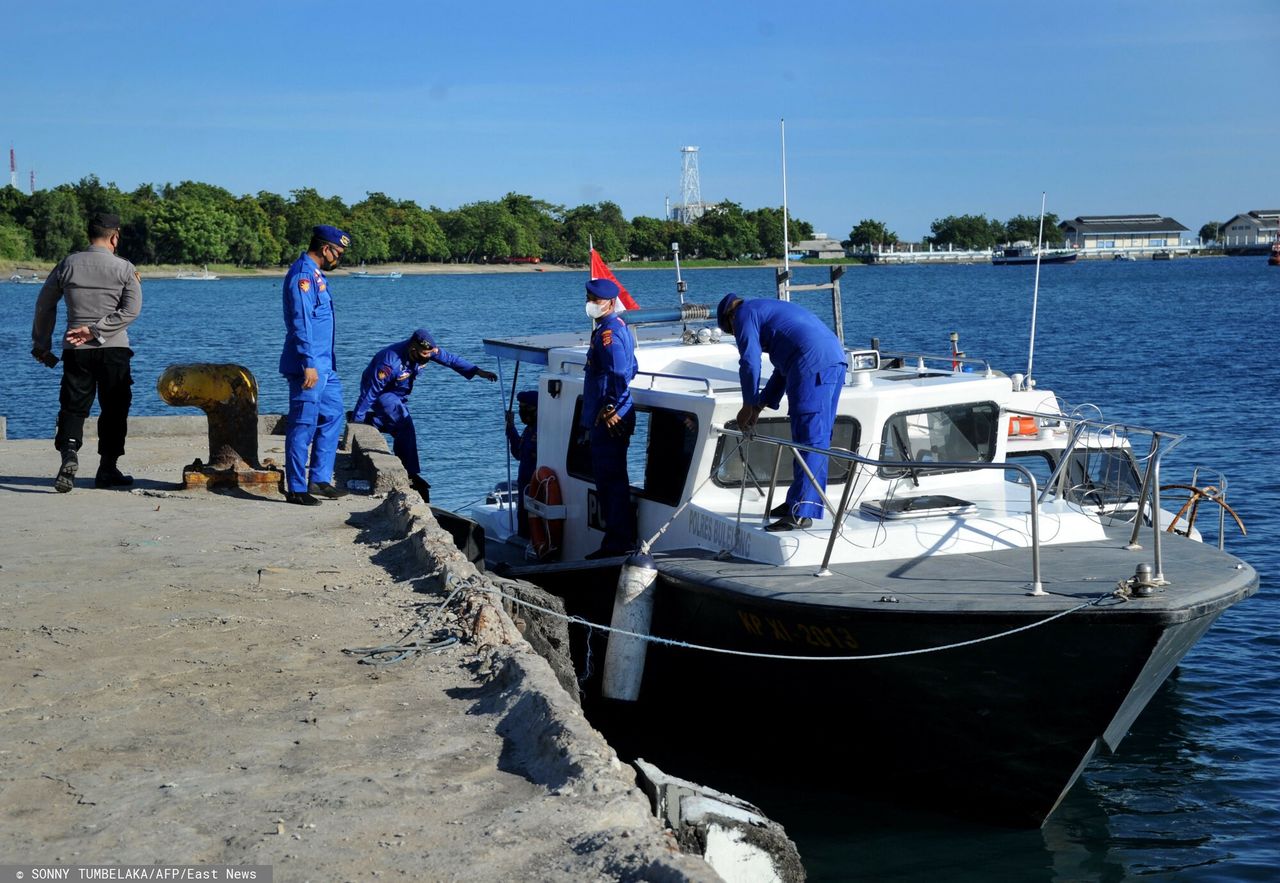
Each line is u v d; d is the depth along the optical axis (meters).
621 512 9.09
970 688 7.04
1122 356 39.03
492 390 31.42
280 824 4.04
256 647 5.98
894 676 7.18
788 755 8.19
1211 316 60.88
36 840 3.93
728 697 8.24
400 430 12.40
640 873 3.59
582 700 8.97
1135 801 8.16
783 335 8.06
